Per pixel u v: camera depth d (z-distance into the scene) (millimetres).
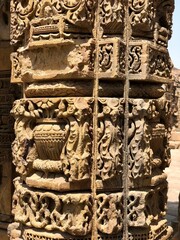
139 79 1992
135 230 2002
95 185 1965
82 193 1961
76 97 1945
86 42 1954
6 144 3301
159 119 2141
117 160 1944
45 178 2012
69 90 1959
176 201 4938
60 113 1938
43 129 1994
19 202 2111
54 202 1976
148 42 1988
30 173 2096
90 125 1960
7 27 3242
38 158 2066
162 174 2162
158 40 2094
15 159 2127
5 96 3346
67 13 1931
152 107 2014
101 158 1953
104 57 1959
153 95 2100
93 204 1973
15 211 2148
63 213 1954
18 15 2127
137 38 2031
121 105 1965
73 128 1909
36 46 2008
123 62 1983
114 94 2014
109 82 2018
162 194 2186
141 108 1967
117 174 1963
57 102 1953
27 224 2047
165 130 2166
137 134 1971
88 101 1940
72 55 1932
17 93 3289
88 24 1962
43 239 1979
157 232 2082
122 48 1973
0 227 3246
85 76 1945
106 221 1952
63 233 1961
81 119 1915
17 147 2107
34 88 2031
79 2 1906
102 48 1974
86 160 1929
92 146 1969
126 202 1989
